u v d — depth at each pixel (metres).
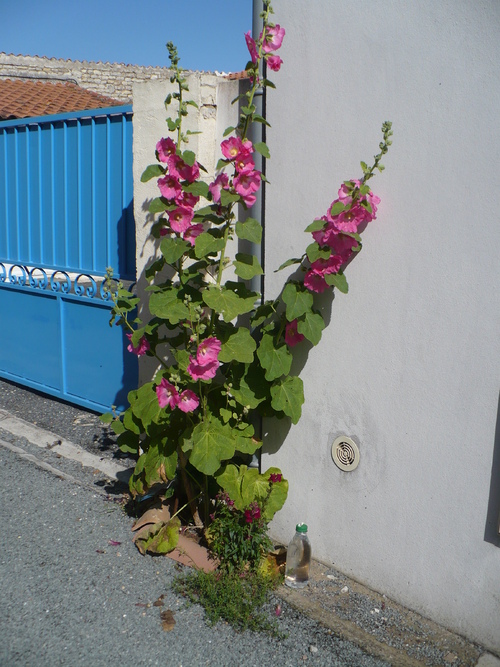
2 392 6.21
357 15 2.98
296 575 3.33
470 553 2.89
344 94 3.08
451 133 2.73
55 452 4.87
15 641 2.86
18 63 19.66
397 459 3.11
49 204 5.53
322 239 3.08
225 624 3.04
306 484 3.54
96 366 5.43
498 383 2.71
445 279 2.83
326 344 3.33
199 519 3.76
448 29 2.70
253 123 3.56
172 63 3.30
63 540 3.68
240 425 3.42
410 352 2.99
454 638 2.96
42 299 5.79
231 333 3.34
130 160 4.76
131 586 3.29
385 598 3.24
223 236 3.34
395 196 2.95
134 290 4.88
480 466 2.81
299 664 2.80
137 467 3.54
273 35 3.07
